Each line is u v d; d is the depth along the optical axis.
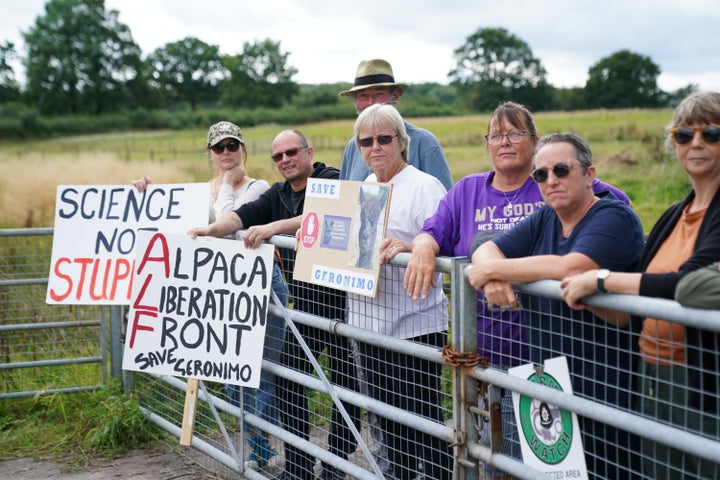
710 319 2.21
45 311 6.80
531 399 2.90
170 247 4.39
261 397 4.52
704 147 2.60
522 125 3.52
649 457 2.57
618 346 2.57
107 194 5.03
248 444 4.80
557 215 3.09
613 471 2.82
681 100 2.71
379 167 3.84
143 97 83.75
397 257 3.37
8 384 6.39
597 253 2.77
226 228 4.52
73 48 80.19
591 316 2.85
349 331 3.68
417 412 3.64
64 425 5.79
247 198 5.07
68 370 6.62
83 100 79.44
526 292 2.81
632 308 2.42
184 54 87.69
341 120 72.31
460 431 3.15
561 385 2.75
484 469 3.33
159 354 4.40
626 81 63.06
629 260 2.85
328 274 3.68
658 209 18.97
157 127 74.25
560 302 2.87
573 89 67.88
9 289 6.86
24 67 79.75
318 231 3.75
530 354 2.94
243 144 5.27
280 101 81.94
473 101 73.00
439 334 3.80
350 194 3.60
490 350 3.11
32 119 70.62
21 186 25.72
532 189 3.57
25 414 6.09
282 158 4.55
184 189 4.85
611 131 35.66
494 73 73.06
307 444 4.10
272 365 4.30
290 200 4.67
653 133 33.81
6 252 7.50
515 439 3.19
